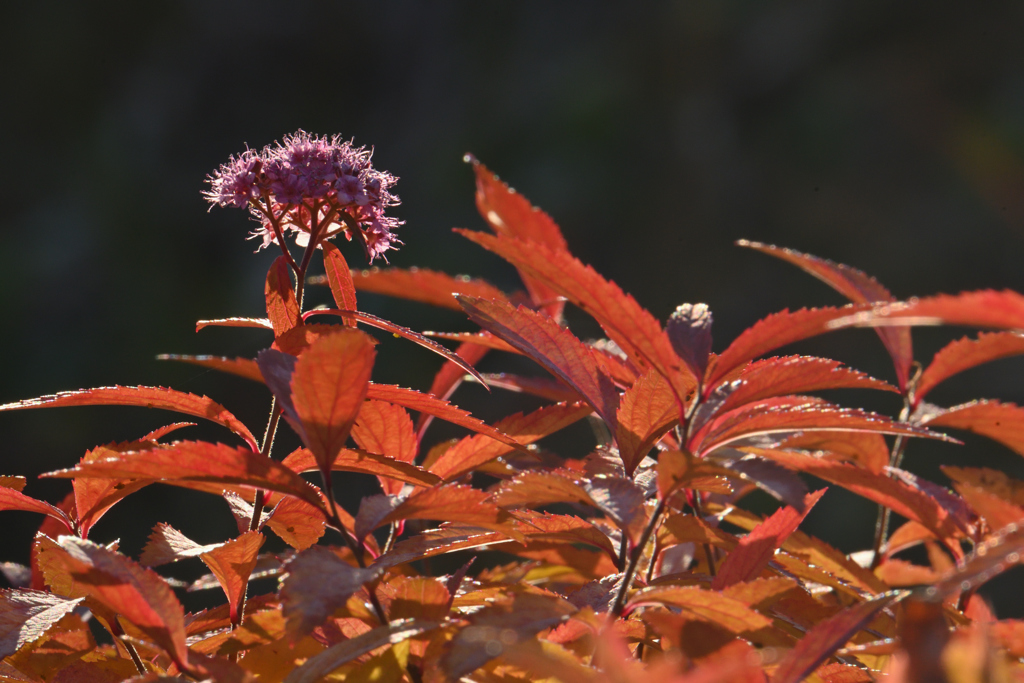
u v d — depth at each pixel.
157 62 12.23
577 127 11.92
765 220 11.48
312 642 1.02
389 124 12.55
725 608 0.87
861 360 9.11
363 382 0.88
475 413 8.19
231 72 12.20
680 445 1.04
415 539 1.06
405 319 9.36
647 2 12.60
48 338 10.27
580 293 1.01
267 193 1.18
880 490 1.17
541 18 12.89
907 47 11.50
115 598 0.85
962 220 10.66
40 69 11.85
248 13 12.10
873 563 1.58
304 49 12.35
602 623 0.86
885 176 11.31
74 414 9.33
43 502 1.16
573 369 1.17
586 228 11.34
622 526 0.91
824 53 11.95
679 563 1.60
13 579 1.50
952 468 1.29
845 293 1.59
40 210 11.44
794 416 1.02
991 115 10.88
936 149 11.20
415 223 11.12
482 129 12.12
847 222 11.21
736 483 1.55
